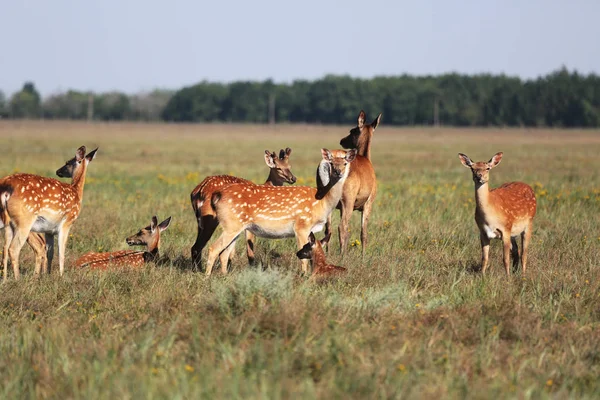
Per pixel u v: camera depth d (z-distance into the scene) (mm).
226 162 92312
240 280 22594
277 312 20359
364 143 36875
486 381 16953
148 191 55844
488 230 28141
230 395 15266
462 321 21047
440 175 73000
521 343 19750
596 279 26781
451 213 43219
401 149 131250
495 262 30562
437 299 23188
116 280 26625
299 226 28281
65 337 19578
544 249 32906
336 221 39594
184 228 38250
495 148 136250
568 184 62375
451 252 32875
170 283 25562
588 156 109000
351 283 26000
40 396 15977
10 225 27406
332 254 32469
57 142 139125
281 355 17688
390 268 27875
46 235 30016
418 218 41156
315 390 15750
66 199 28766
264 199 27984
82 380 16500
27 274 27828
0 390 16078
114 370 17031
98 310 22969
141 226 38812
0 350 18672
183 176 70875
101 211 43344
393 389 15703
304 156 106312
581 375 17375
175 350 18688
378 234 36656
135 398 15242
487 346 18797
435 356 18141
